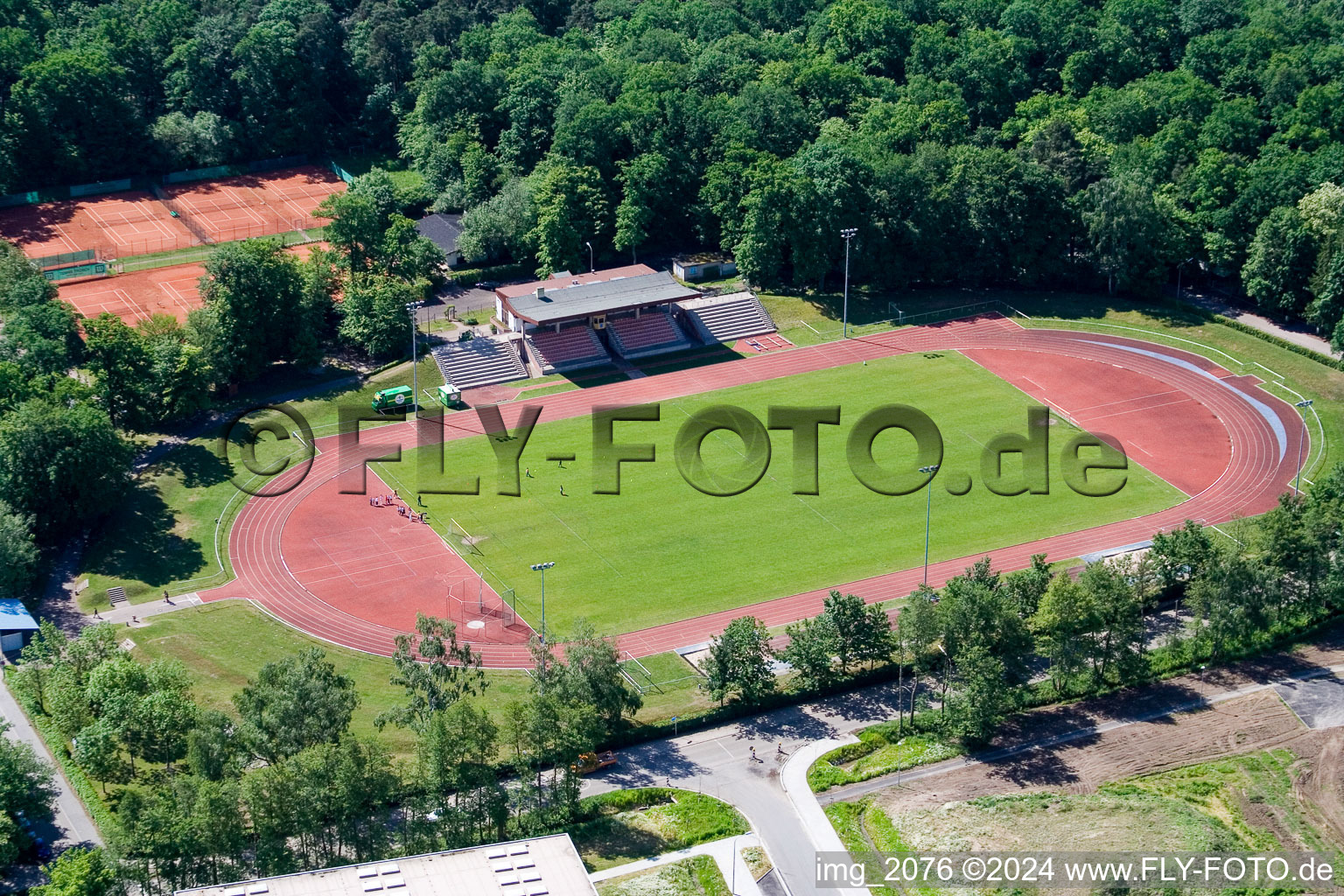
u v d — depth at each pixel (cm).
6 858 15725
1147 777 17975
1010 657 18788
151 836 15175
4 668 19638
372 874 14738
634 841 16762
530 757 17212
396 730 18375
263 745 16575
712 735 18725
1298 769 18100
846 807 17400
